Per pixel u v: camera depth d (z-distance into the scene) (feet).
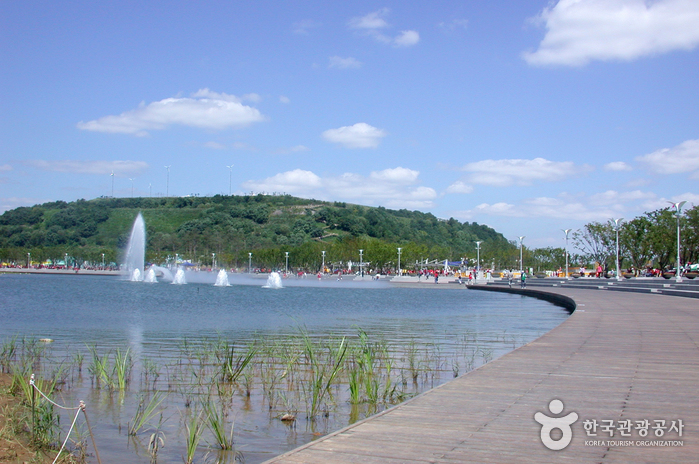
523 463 20.54
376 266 417.69
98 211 568.41
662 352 46.52
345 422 34.78
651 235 258.78
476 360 55.83
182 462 28.60
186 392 42.52
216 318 105.50
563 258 402.52
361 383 42.88
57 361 54.85
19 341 68.95
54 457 29.07
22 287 231.09
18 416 33.91
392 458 21.15
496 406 28.86
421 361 54.70
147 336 75.72
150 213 606.14
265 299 171.12
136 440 32.04
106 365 50.98
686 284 161.99
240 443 31.24
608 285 195.00
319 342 68.23
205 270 462.60
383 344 63.21
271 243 507.71
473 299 178.40
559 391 32.17
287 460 20.95
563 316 111.55
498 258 463.01
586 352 46.50
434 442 23.06
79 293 192.54
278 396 40.75
